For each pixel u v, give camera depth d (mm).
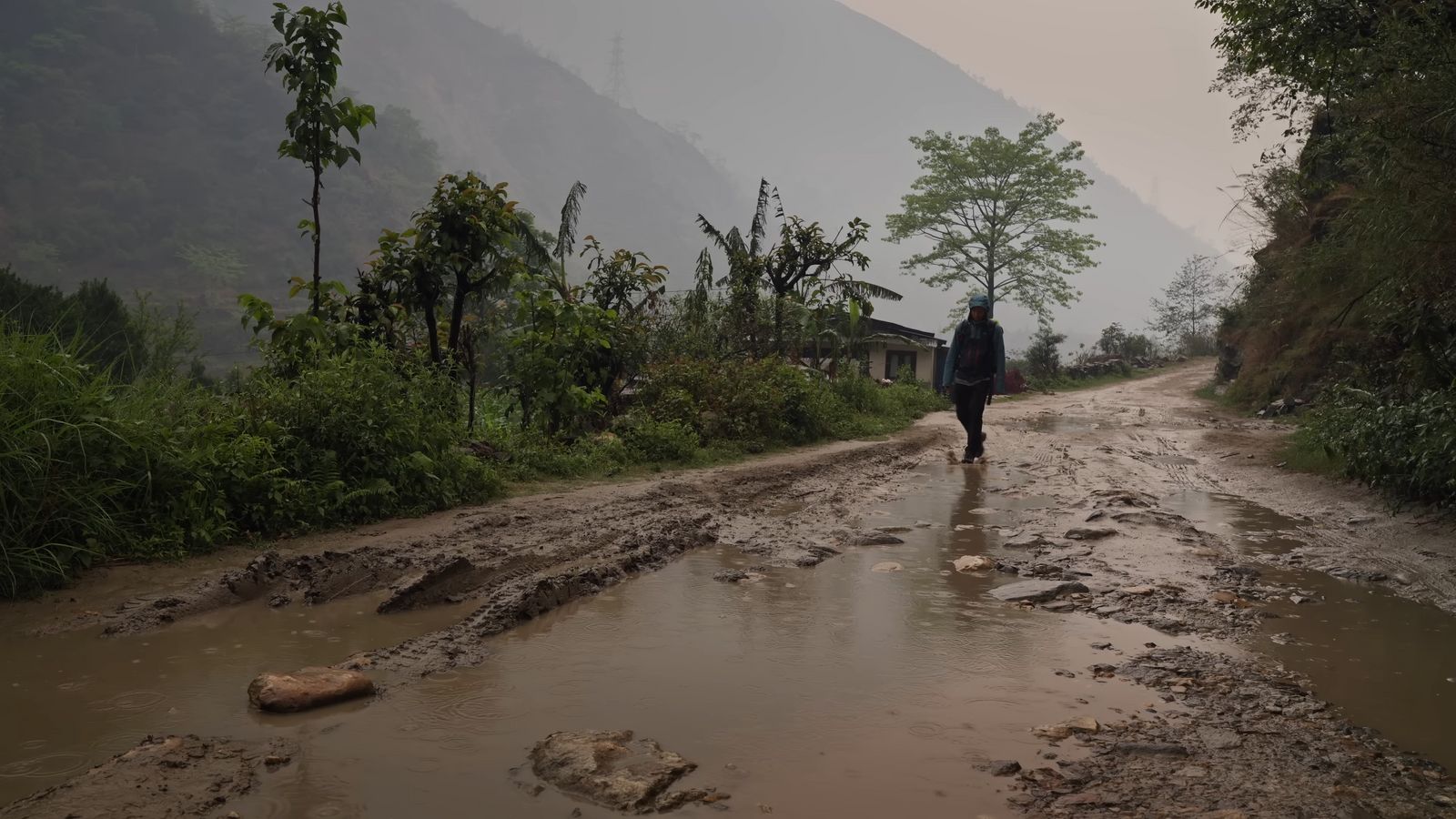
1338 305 17562
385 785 2693
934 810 2582
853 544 6715
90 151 126375
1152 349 70562
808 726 3217
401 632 4324
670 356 15008
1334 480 9445
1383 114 8906
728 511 8016
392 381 7711
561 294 13094
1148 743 3092
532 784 2721
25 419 5031
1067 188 50969
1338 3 10383
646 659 3979
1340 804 2637
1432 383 8953
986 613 4805
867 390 20078
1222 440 15500
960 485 10125
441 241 9375
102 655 3867
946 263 56000
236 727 3125
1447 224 8492
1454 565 5973
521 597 4680
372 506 6742
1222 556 6305
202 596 4660
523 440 9969
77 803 2498
